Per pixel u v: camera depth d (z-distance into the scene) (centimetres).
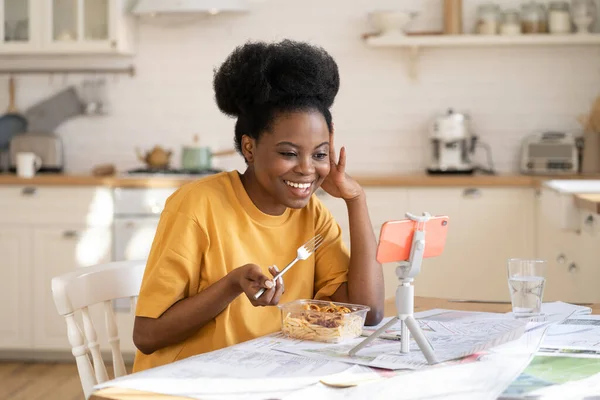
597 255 295
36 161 439
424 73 457
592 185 360
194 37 465
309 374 107
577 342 126
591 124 428
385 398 95
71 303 149
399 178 400
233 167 467
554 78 452
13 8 443
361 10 458
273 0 460
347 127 462
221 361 114
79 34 439
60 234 405
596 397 96
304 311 131
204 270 145
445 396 95
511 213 401
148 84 468
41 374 391
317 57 139
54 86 470
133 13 434
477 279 403
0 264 410
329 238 161
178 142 468
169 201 148
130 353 401
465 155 443
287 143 137
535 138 439
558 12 431
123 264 163
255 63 138
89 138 471
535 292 146
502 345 120
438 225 122
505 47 453
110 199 401
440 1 453
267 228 150
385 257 118
